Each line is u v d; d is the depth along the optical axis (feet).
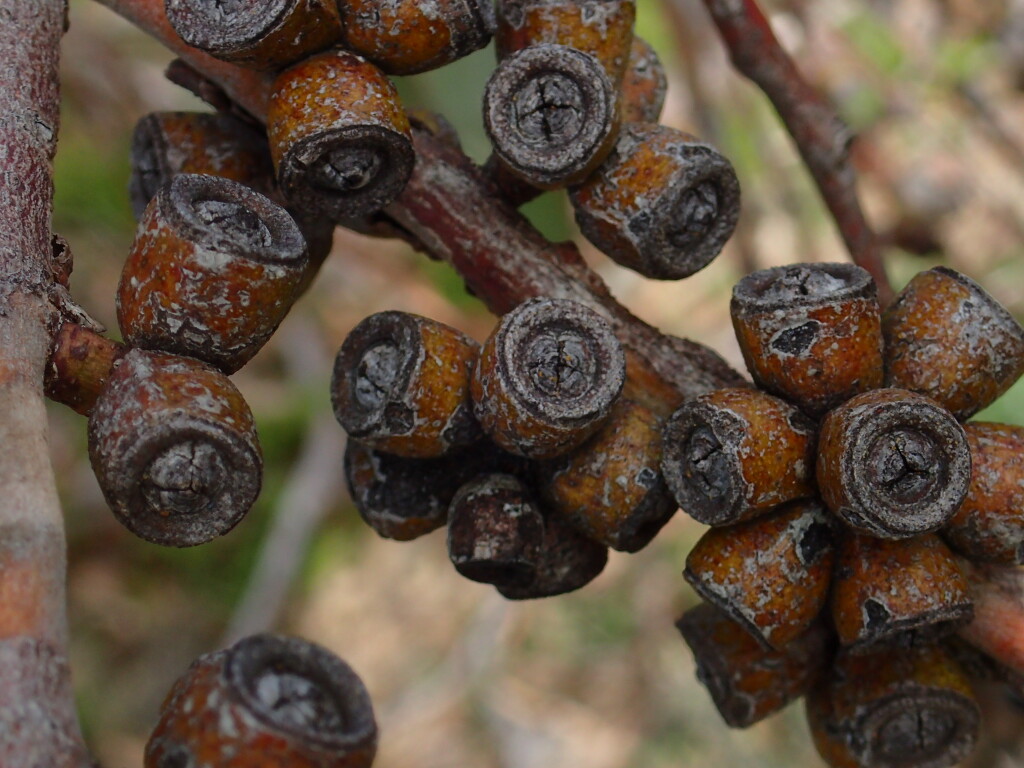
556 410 0.50
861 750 0.53
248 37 0.50
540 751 1.22
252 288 0.47
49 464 0.43
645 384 0.54
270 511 1.38
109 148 1.21
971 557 0.52
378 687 1.31
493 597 1.29
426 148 0.57
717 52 1.08
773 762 1.16
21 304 0.46
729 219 0.55
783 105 0.66
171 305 0.47
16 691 0.39
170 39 0.54
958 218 1.04
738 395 0.50
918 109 1.06
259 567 1.27
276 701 0.42
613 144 0.54
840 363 0.50
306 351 1.32
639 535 0.53
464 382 0.52
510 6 0.55
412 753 1.26
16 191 0.48
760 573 0.50
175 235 0.47
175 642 1.36
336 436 1.30
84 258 1.23
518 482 0.52
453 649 1.31
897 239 1.06
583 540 0.54
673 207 0.54
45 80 0.52
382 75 0.51
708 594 0.51
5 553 0.41
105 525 1.38
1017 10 1.05
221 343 0.48
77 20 1.20
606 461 0.52
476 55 0.89
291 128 0.50
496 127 0.53
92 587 1.37
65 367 0.46
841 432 0.49
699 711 1.20
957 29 1.06
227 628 1.37
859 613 0.50
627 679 1.23
